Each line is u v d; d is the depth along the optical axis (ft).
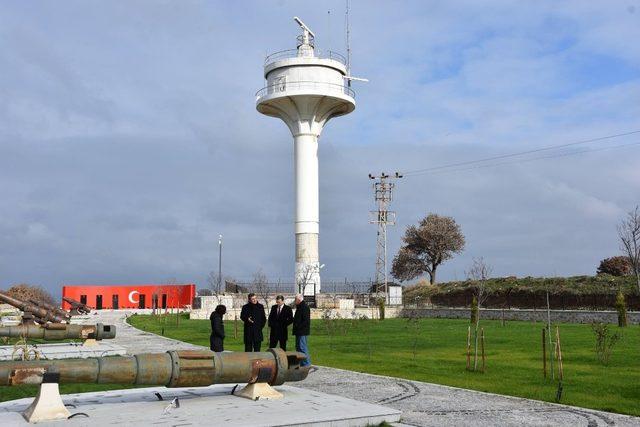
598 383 58.75
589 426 40.16
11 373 38.78
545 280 219.82
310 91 215.51
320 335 125.59
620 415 43.65
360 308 216.74
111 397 47.19
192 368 43.32
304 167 224.12
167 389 50.83
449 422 41.19
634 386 56.80
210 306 205.36
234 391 48.62
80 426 36.96
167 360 43.01
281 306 70.54
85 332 97.19
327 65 220.02
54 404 39.14
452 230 354.33
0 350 88.12
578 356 81.82
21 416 40.06
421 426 39.86
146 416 39.70
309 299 216.33
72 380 40.42
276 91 221.05
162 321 175.94
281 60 220.02
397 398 50.52
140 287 296.71
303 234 223.51
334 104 224.12
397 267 361.30
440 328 145.59
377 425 40.06
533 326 149.48
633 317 154.81
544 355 63.21
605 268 275.18
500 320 182.09
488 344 101.60
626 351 87.61
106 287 295.89
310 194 224.33
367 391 54.19
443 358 81.51
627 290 185.26
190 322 179.32
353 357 83.46
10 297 102.01
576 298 197.06
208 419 38.68
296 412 40.83
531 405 47.42
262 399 45.75
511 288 220.02
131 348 95.40
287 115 226.99
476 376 64.44
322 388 55.88
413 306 228.43
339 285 250.16
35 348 80.48
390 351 92.07
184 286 286.46
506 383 59.31
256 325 69.97
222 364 44.60
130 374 41.65
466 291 238.48
